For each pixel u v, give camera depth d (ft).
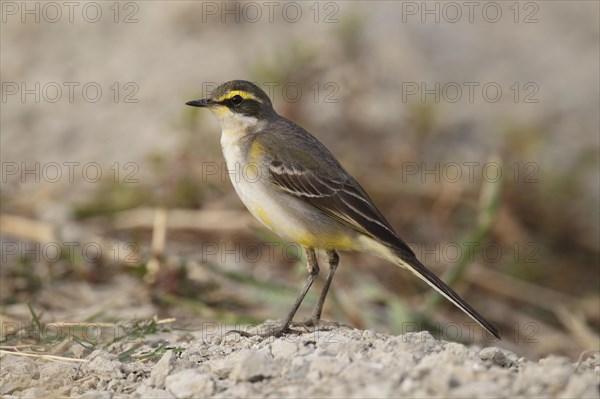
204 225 54.34
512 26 78.95
